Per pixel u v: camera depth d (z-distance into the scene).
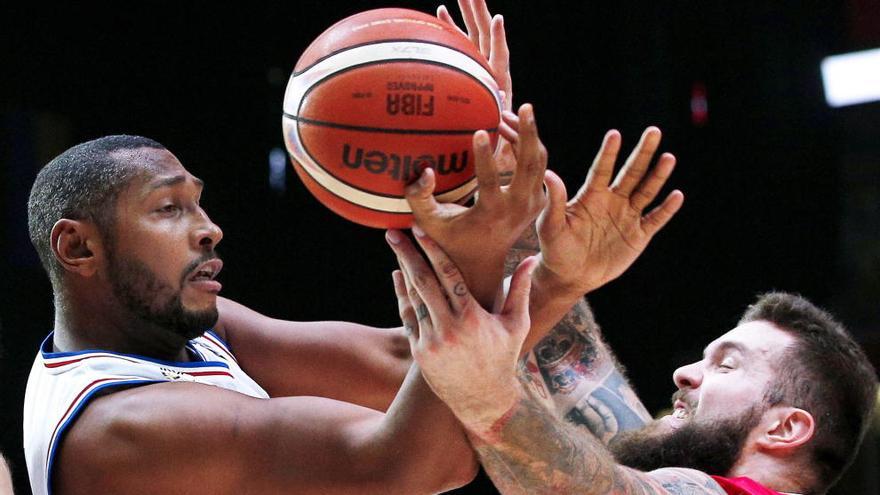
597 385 10.20
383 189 6.36
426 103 6.31
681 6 20.75
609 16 20.77
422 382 7.08
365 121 6.28
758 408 9.05
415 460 7.09
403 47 6.40
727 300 20.73
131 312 8.52
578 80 20.86
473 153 6.31
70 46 19.70
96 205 8.46
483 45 8.67
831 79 21.27
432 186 6.15
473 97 6.44
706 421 9.15
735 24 20.80
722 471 9.08
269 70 20.38
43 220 8.68
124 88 19.94
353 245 20.44
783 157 20.84
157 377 8.42
